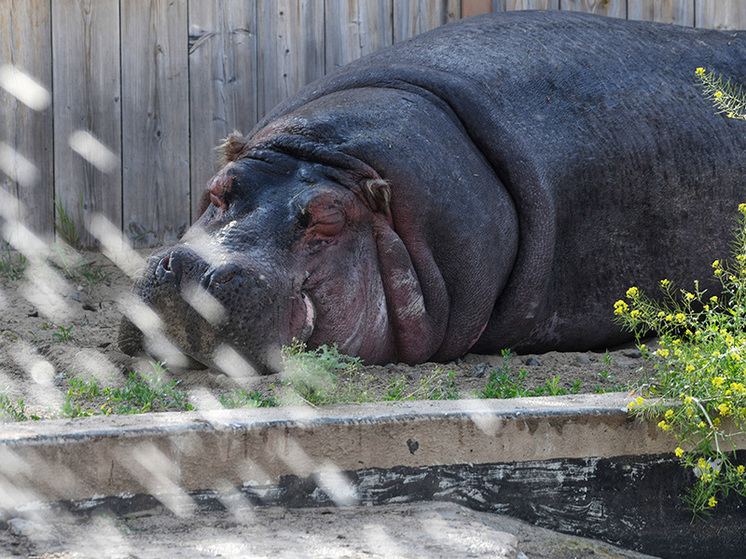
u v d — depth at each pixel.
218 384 15.87
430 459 11.56
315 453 11.13
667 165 20.77
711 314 14.29
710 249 21.31
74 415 12.70
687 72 22.08
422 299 17.98
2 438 9.91
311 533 10.18
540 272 19.20
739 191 21.55
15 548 9.25
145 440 10.48
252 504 10.97
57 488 10.12
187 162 25.73
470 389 15.62
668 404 12.41
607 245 20.42
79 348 18.12
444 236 18.14
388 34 26.30
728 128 21.67
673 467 12.53
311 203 16.81
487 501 11.81
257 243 16.59
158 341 16.52
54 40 24.91
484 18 22.95
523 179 18.98
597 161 20.03
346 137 17.84
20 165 25.02
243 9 25.64
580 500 12.13
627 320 14.52
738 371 12.58
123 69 25.25
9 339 18.69
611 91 20.86
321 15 25.95
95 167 25.38
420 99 19.31
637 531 12.39
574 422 12.02
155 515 10.55
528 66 20.61
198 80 25.59
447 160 18.44
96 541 9.62
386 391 14.88
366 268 17.45
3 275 23.52
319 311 16.86
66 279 23.62
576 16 22.95
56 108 25.06
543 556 11.09
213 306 15.77
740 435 12.62
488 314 18.94
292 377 13.07
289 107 21.20
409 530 10.41
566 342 20.80
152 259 17.02
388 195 17.25
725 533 12.80
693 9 27.56
